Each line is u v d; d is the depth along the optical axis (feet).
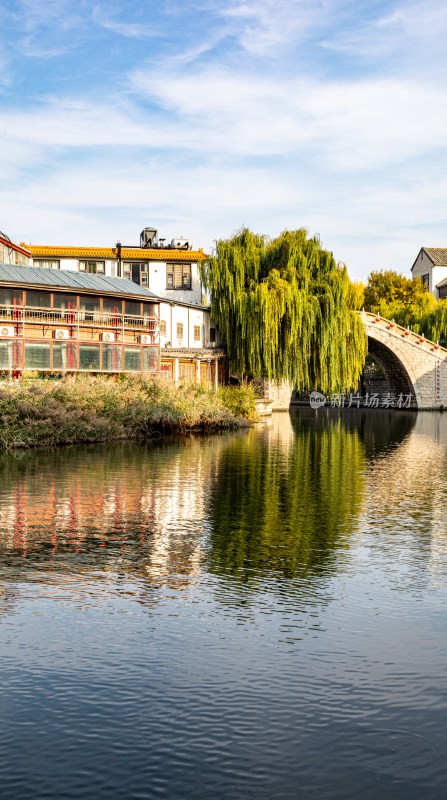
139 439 98.27
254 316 151.94
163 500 45.52
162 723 16.15
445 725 16.17
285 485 53.21
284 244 165.07
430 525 37.88
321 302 157.58
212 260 160.35
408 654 19.95
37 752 14.99
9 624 22.09
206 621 22.45
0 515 39.88
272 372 153.89
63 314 130.72
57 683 18.03
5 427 84.12
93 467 63.16
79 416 91.09
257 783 14.02
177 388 118.01
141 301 146.20
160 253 181.68
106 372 136.26
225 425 123.03
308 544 33.14
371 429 131.75
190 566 29.07
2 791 13.64
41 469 61.31
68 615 22.94
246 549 32.01
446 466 67.62
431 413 211.20
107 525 37.29
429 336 245.24
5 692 17.54
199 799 13.50
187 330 166.91
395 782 14.06
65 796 13.56
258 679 18.35
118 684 18.02
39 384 95.09
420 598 24.99
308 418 173.37
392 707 16.93
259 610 23.57
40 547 32.27
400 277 299.79
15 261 161.58
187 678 18.37
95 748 15.17
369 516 40.47
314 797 13.61
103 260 178.91
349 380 166.09
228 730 15.87
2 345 122.11
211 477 57.31
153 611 23.39
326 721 16.26
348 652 20.07
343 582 26.91
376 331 223.92
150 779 14.11
